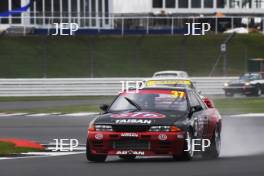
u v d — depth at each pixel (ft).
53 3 534.37
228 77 440.45
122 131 130.72
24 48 494.59
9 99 393.29
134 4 586.45
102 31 527.81
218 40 526.98
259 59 490.08
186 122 132.36
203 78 436.35
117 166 127.13
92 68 449.89
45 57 449.48
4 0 524.93
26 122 257.55
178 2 600.39
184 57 505.25
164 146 129.90
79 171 119.85
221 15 580.30
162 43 518.37
